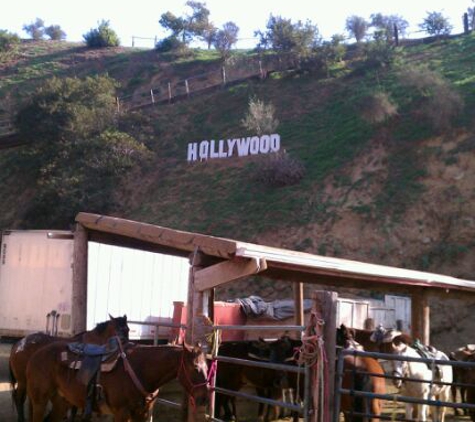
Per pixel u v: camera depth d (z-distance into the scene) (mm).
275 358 12758
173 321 16016
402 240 30375
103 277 16312
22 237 17625
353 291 28203
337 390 8094
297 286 16500
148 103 54031
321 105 44438
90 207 40062
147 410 9281
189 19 72688
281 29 53344
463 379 13828
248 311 17984
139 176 42469
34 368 10125
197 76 59844
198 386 8531
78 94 48156
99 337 9977
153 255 17578
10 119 55281
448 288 15391
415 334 15727
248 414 14844
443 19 56562
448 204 30953
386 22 58438
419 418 12211
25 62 79500
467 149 33219
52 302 16891
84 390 9320
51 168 44125
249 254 9484
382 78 44812
